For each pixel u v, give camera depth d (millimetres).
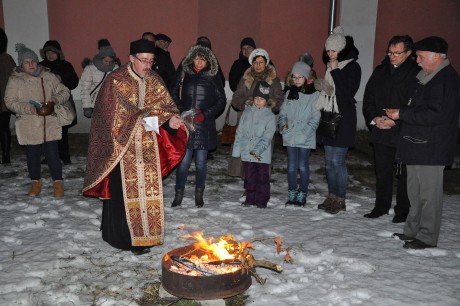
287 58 10508
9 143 7969
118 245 4469
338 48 5305
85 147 9242
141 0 10094
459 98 4344
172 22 10195
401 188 5383
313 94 5672
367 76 10508
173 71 8016
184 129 4762
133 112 4285
